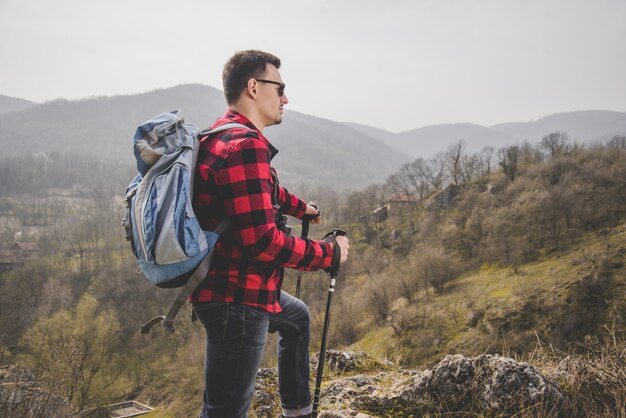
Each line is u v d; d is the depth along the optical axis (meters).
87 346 36.06
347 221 98.62
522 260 57.06
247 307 1.68
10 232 121.00
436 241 71.69
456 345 44.03
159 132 1.65
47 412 4.18
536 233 60.88
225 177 1.58
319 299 46.47
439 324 47.16
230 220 1.65
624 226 56.09
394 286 55.72
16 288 71.62
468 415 2.61
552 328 42.66
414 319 48.56
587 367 2.66
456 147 96.88
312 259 1.76
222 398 1.76
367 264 72.25
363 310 53.81
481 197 79.44
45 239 106.44
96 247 92.12
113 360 47.25
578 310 43.41
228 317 1.67
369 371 4.05
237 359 1.72
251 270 1.69
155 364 49.56
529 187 73.75
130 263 76.12
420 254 61.41
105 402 35.94
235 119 1.80
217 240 1.66
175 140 1.65
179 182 1.58
